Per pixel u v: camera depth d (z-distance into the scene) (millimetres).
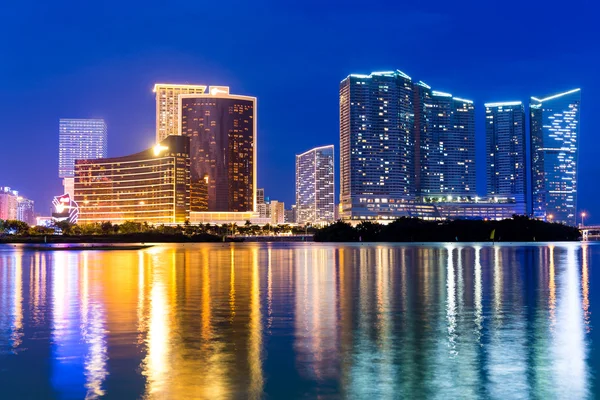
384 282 48531
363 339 23422
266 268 68562
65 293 40656
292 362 19766
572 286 44750
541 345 22281
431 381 17578
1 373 18609
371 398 16125
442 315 29500
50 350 21625
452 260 85812
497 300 35625
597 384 17297
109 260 92562
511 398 16109
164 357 20484
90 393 16641
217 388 16969
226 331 25156
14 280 52406
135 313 30375
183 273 60281
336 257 99062
